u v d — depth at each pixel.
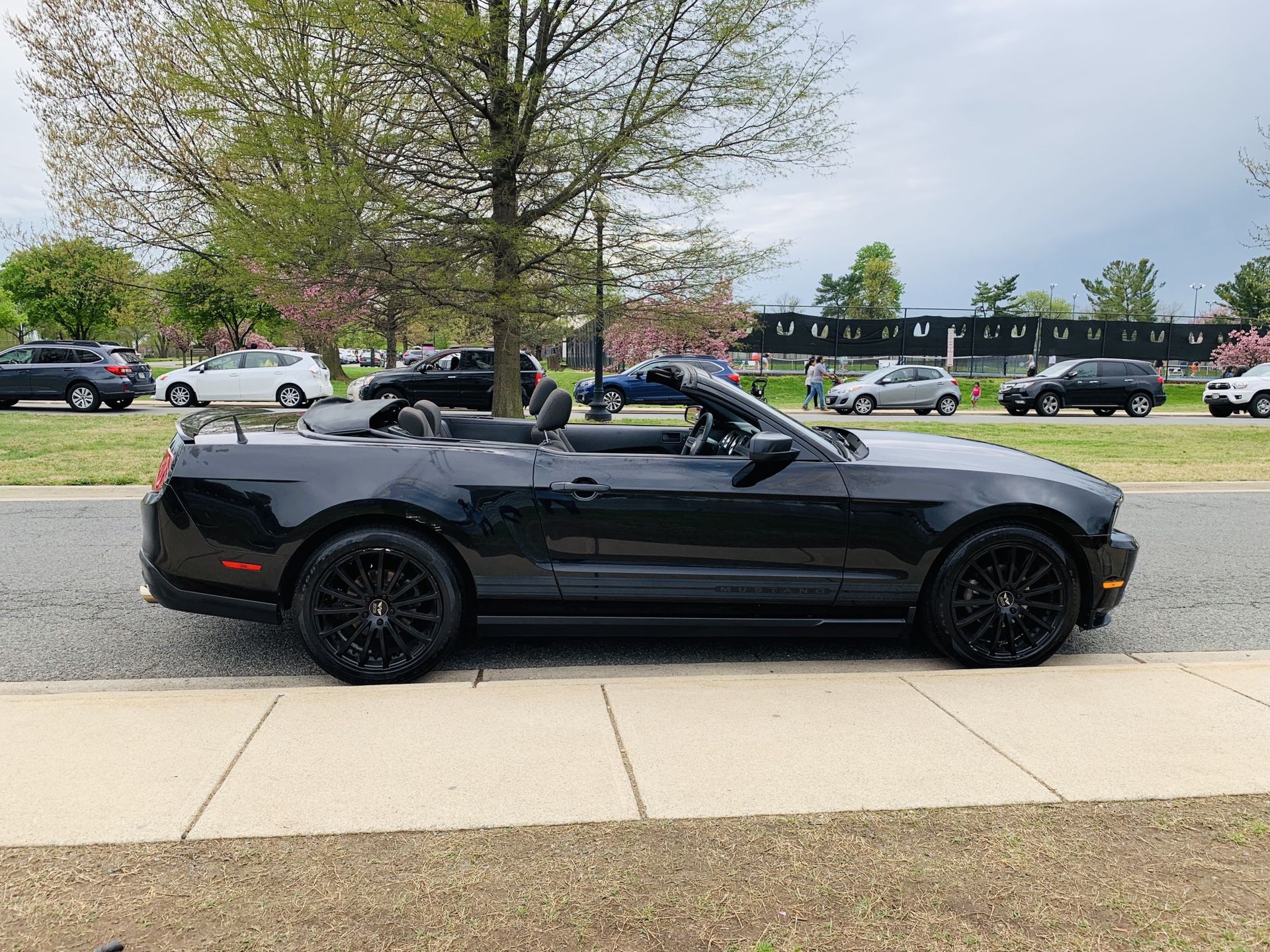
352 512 3.68
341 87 11.35
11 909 2.01
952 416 25.47
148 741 2.97
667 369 4.47
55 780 2.68
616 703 3.39
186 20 15.59
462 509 3.73
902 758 2.92
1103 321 39.41
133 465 10.21
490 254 12.46
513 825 2.44
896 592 3.96
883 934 1.96
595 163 11.83
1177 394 38.62
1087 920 2.02
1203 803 2.62
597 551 3.83
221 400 21.61
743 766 2.85
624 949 1.90
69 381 18.80
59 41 19.19
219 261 19.56
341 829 2.41
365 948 1.89
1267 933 1.98
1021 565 4.00
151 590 3.84
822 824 2.47
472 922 1.99
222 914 2.01
